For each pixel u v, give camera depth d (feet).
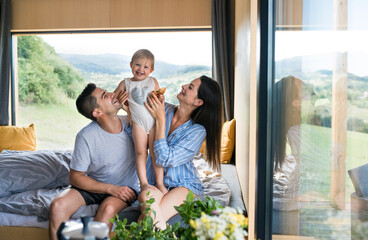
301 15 4.25
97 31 17.02
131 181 7.97
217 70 15.58
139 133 7.48
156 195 6.96
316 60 3.68
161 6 16.16
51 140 18.66
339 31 2.97
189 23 16.07
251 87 7.16
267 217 6.84
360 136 2.57
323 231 3.62
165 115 7.95
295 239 4.79
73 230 2.58
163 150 7.28
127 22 16.33
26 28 16.72
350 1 2.70
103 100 7.30
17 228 7.92
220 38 15.42
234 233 2.95
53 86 18.57
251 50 7.13
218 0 15.46
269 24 6.54
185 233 3.62
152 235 3.59
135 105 7.43
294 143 4.76
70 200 7.27
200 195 7.69
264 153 6.76
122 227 3.65
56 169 9.61
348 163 2.86
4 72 16.63
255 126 7.16
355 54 2.61
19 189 8.96
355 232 2.76
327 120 3.39
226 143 14.44
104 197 7.73
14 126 16.26
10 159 9.73
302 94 4.32
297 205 4.64
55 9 16.53
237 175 12.17
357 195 2.70
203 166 12.43
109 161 7.59
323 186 3.57
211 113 7.72
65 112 18.62
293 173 4.83
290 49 4.87
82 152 7.42
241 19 10.52
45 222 7.89
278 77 5.82
